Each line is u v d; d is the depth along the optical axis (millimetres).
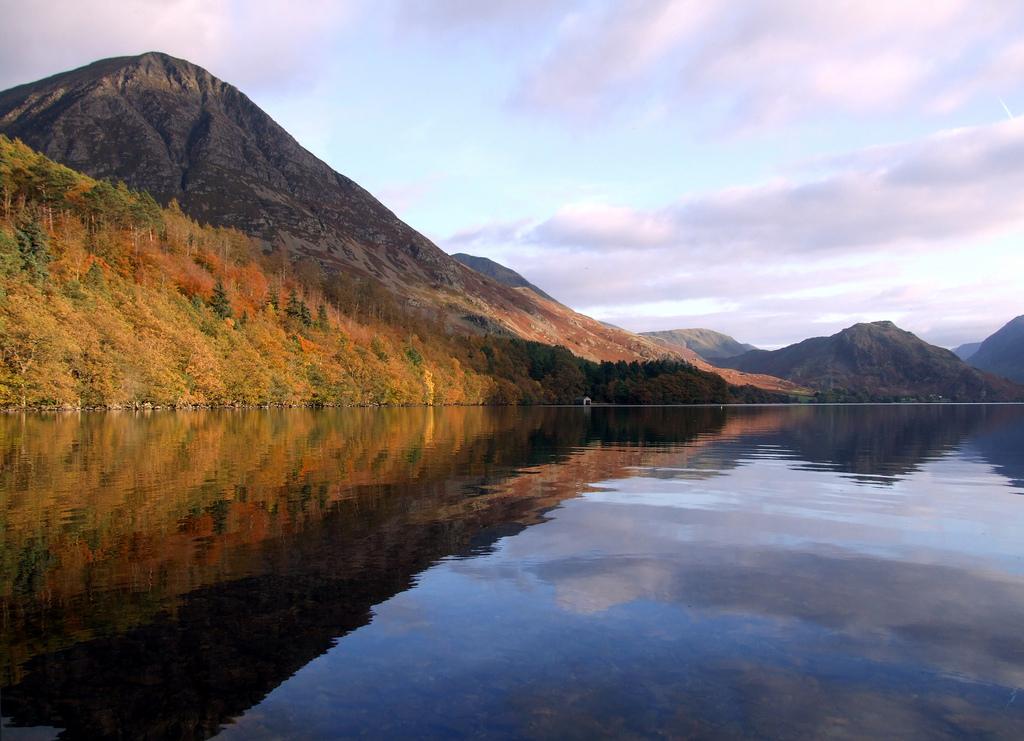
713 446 42562
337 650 8250
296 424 62719
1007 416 116500
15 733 6281
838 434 58312
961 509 18422
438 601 10141
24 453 30516
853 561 12680
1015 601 10320
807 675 7645
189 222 171375
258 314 132875
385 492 20562
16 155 138750
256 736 6223
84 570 11523
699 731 6344
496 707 6820
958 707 6898
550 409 153125
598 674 7625
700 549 13562
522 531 15109
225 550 13000
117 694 7070
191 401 93812
